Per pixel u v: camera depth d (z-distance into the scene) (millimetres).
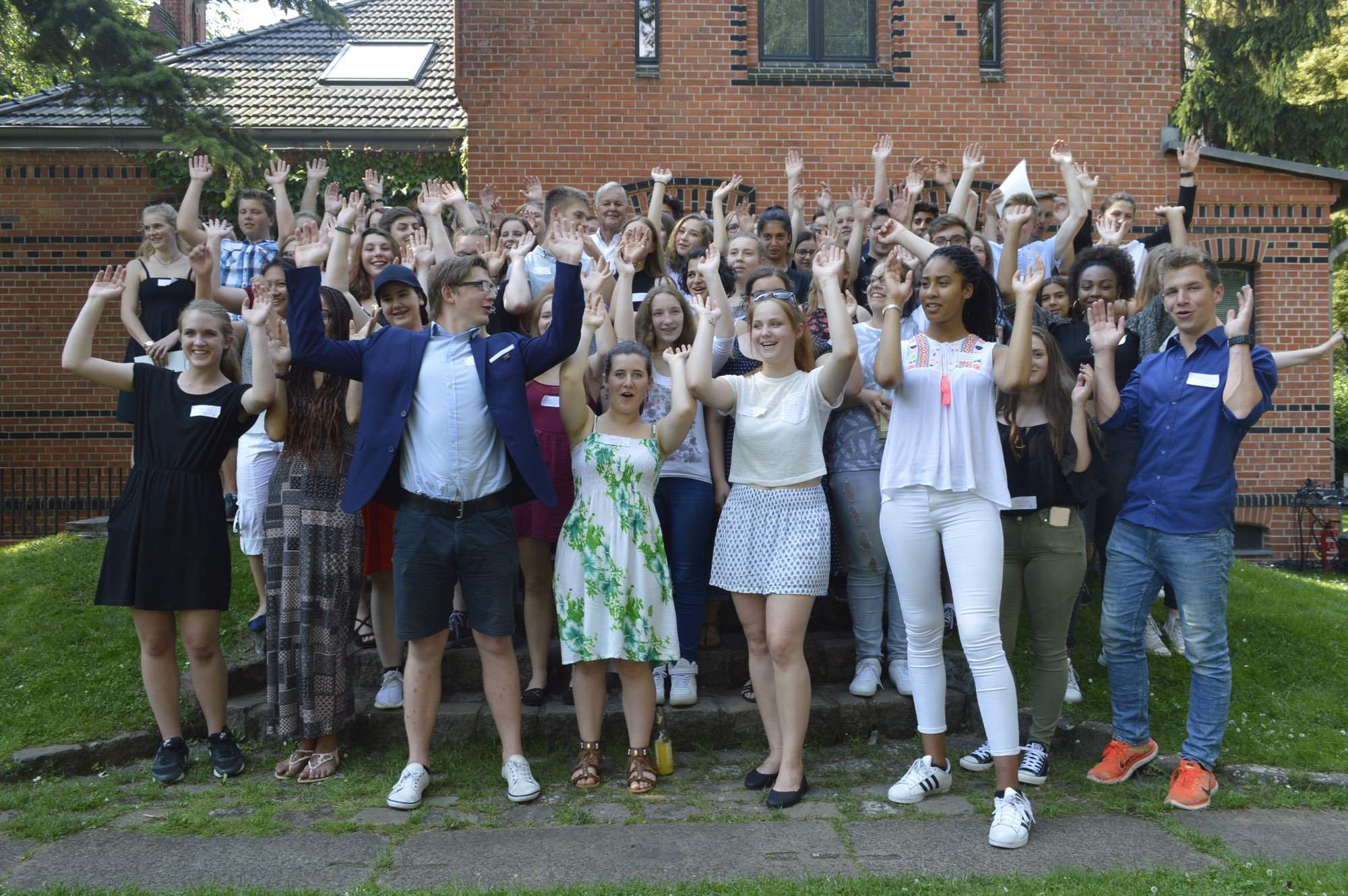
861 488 5160
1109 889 3326
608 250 6105
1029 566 4539
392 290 4641
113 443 11547
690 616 5102
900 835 3867
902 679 5188
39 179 11523
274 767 4680
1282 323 11109
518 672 4875
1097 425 4684
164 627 4555
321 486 4613
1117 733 4535
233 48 14344
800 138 10344
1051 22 10500
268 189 11016
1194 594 4316
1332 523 11422
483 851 3734
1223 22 16172
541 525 5020
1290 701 5207
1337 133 16203
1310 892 3295
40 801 4199
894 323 4145
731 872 3539
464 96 10141
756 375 4562
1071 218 6660
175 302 6625
